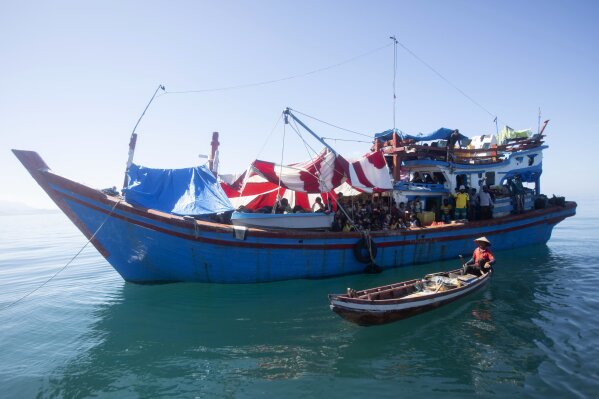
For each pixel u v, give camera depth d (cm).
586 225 3959
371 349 796
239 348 816
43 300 1224
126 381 697
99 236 1106
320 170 1325
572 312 988
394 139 1725
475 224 1658
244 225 1234
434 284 1098
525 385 644
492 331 876
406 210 1617
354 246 1351
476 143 1992
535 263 1634
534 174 2094
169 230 1088
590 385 636
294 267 1263
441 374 689
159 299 1151
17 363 772
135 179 1139
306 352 789
